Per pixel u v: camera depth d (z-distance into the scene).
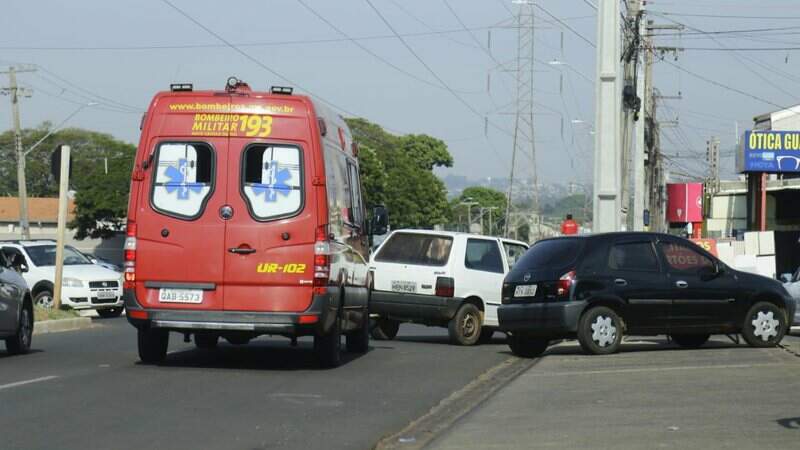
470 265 22.62
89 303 32.47
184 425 10.52
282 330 15.24
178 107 15.48
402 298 22.48
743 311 18.83
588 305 17.75
